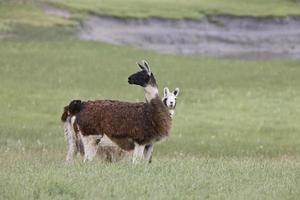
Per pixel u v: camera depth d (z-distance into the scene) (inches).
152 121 2333.9
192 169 2079.2
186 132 4483.3
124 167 2079.2
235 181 1899.6
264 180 1935.3
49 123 4618.6
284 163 2492.6
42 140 3794.3
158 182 1819.6
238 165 2262.6
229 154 3619.6
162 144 3902.6
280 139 4392.2
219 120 4995.1
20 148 3166.8
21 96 5541.3
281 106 5590.6
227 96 5940.0
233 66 7618.1
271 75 7126.0
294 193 1744.6
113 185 1737.2
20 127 4318.4
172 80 6594.5
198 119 4985.2
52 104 5305.1
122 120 2335.1
